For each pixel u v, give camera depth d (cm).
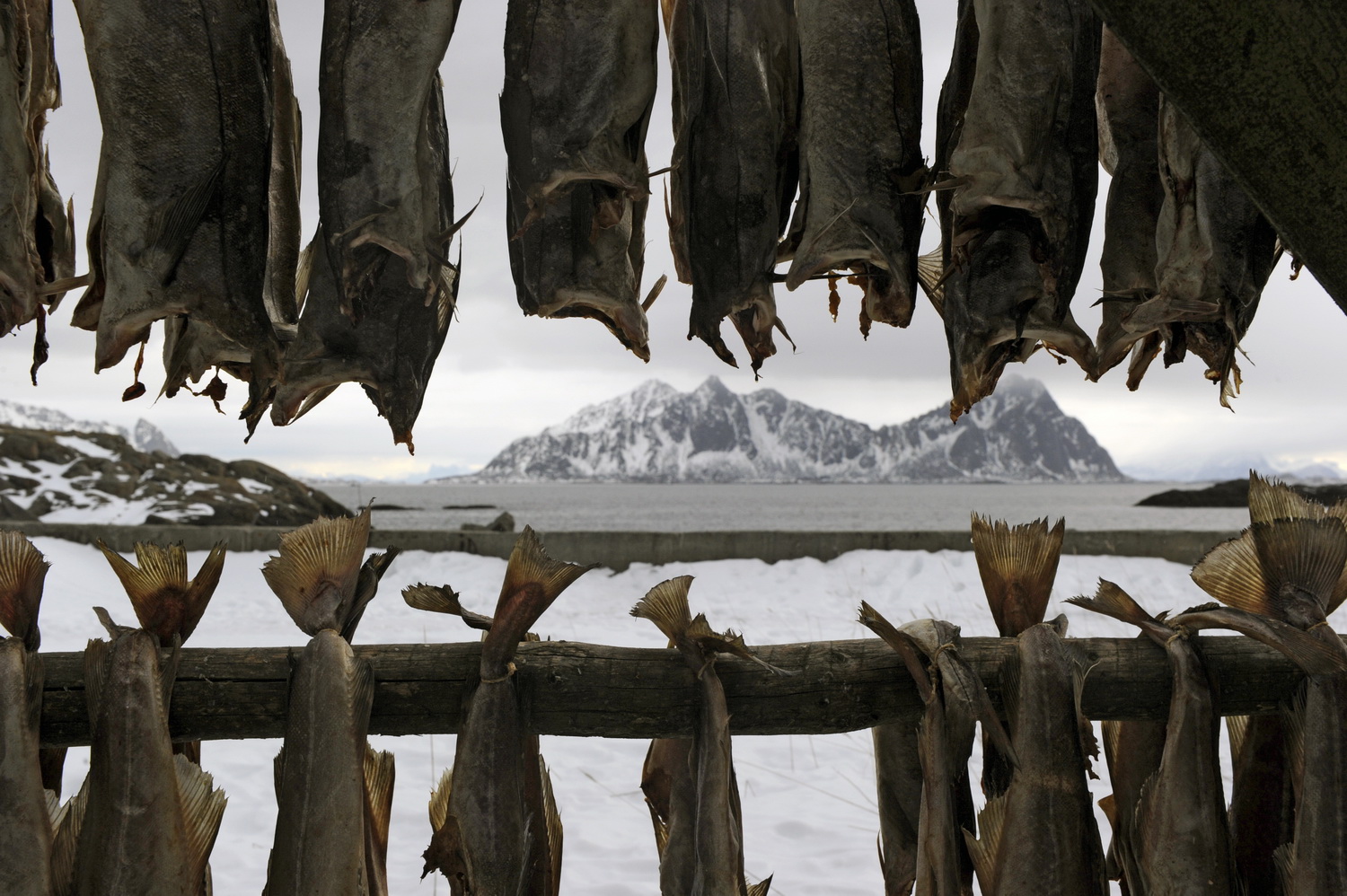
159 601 178
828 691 186
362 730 175
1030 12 185
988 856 177
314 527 183
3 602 175
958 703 176
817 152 197
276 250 204
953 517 7956
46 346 189
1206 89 129
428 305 187
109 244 176
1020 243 191
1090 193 190
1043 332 193
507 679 178
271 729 178
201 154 179
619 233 198
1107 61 204
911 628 190
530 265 194
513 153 190
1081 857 175
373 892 184
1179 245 182
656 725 183
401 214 179
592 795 503
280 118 203
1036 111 183
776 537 1160
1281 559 183
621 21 187
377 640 884
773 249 200
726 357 202
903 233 195
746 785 523
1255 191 133
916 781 204
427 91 184
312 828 169
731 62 201
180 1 181
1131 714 187
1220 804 179
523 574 179
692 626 183
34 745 172
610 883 385
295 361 187
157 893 166
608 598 1065
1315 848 174
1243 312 180
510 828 174
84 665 173
